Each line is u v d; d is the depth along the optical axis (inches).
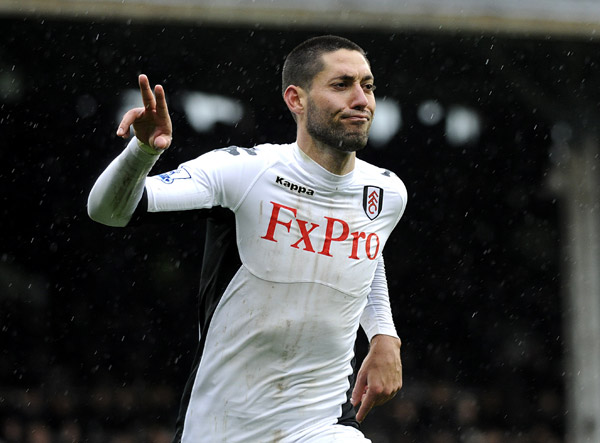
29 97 2267.5
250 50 2052.2
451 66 2081.7
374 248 622.2
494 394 2571.4
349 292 610.5
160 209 560.7
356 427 630.5
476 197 2659.9
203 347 613.0
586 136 2094.0
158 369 2566.4
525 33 1609.3
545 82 2022.6
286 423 602.5
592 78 1983.3
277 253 594.6
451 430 2342.5
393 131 2491.4
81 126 2384.4
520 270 2694.4
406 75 2158.0
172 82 2228.1
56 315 2566.4
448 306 2706.7
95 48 2076.8
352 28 1675.7
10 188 2508.6
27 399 2383.1
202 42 2014.0
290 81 616.1
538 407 2527.1
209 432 607.5
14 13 1547.7
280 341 597.3
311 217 601.9
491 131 2466.8
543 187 2598.4
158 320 2600.9
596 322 2096.5
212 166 585.3
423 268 2721.5
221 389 604.1
